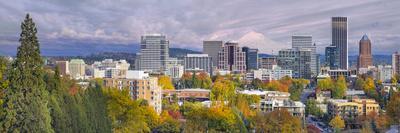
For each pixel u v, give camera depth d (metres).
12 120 97.25
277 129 187.12
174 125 190.38
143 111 146.00
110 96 139.88
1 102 92.88
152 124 186.12
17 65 100.94
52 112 109.00
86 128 119.00
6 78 98.94
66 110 115.94
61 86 125.75
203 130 173.88
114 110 137.38
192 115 176.25
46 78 121.44
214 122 174.38
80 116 118.19
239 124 178.50
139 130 140.62
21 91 99.69
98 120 126.62
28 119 99.00
